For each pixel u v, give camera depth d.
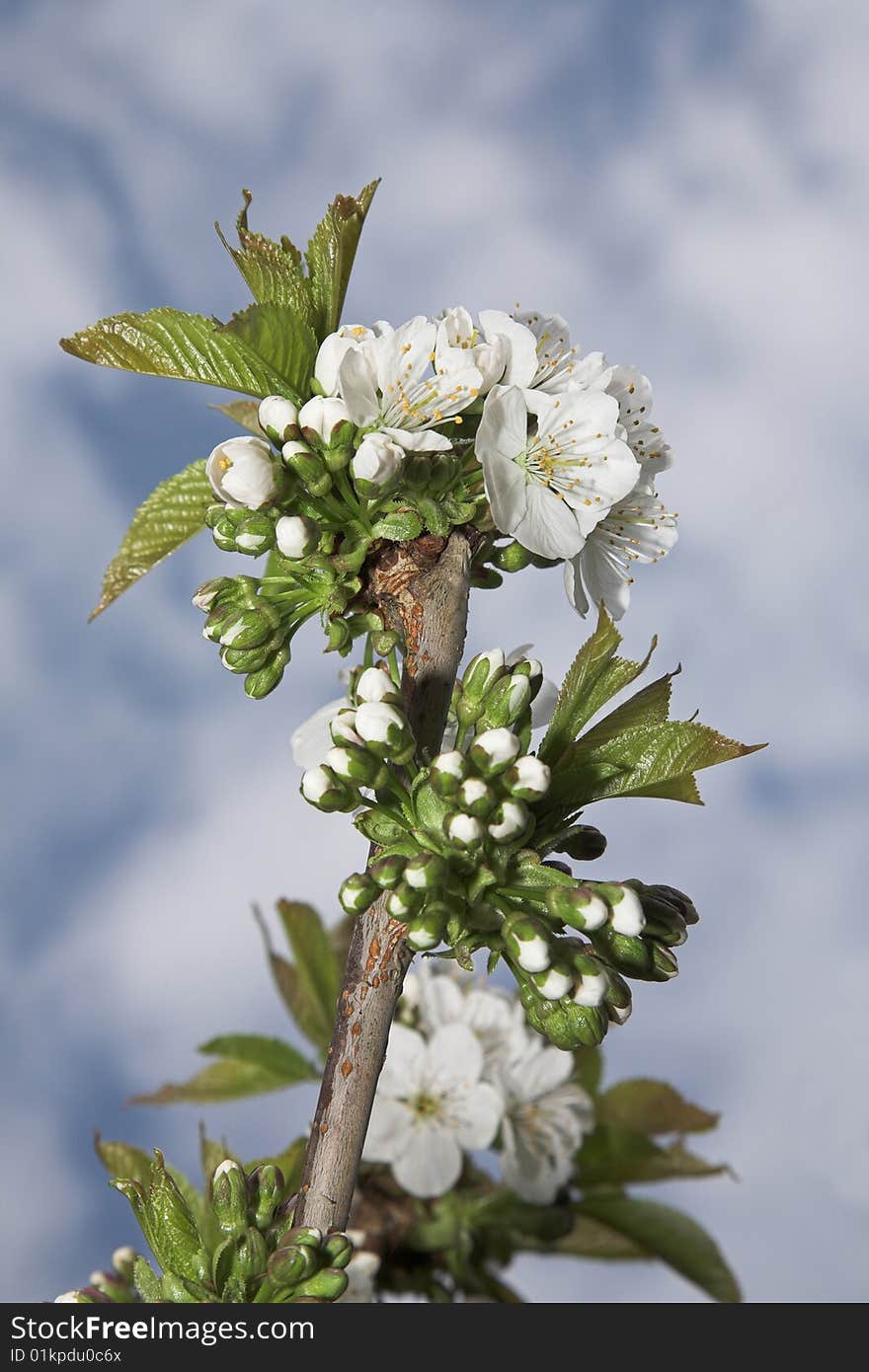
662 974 0.58
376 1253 0.69
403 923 0.57
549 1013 0.57
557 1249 0.71
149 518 0.63
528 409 0.60
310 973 0.71
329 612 0.60
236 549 0.60
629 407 0.62
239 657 0.60
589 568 0.62
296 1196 0.57
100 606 0.63
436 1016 0.71
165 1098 0.71
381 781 0.58
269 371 0.60
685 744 0.58
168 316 0.60
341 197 0.60
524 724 0.59
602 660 0.59
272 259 0.60
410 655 0.59
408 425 0.59
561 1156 0.70
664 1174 0.71
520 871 0.58
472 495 0.60
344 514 0.60
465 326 0.60
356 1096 0.57
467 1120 0.69
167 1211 0.57
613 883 0.57
